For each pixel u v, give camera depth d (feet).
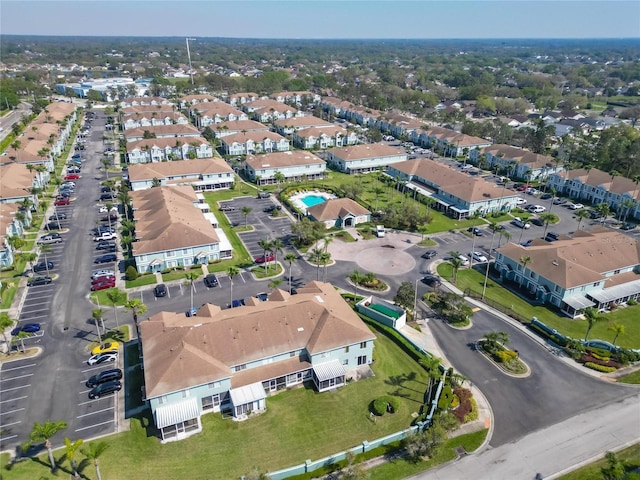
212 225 413.80
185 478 191.72
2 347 268.21
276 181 565.53
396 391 242.37
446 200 499.51
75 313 302.04
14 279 341.41
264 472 193.47
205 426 217.97
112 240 405.59
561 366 264.31
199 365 222.28
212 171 542.98
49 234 407.64
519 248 358.84
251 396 223.51
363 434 215.72
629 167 585.22
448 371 248.32
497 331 295.48
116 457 199.72
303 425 220.02
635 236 435.94
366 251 399.03
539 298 334.03
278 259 378.73
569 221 472.03
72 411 224.12
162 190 452.35
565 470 198.29
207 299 320.29
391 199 523.29
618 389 247.09
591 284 319.88
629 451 207.92
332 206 449.06
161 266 356.38
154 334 244.63
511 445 210.59
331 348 244.63
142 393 235.61
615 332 291.17
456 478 194.49
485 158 641.81
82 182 550.36
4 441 206.49
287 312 256.73
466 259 389.19
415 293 312.91
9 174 481.05
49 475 190.29
